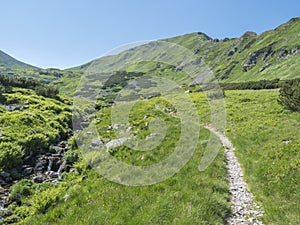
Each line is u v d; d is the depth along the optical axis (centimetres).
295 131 1591
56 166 1573
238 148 1652
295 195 930
